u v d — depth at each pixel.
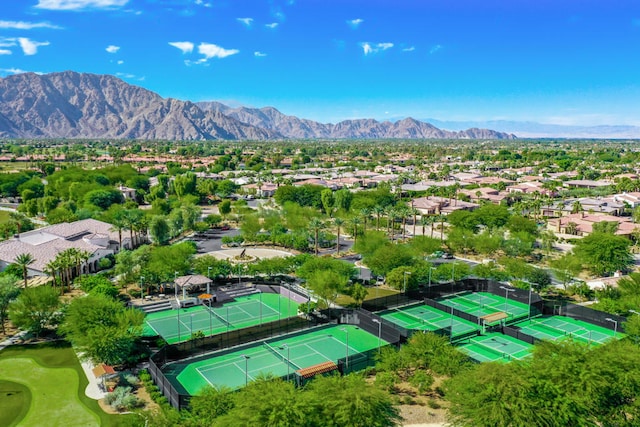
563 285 114.94
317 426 48.78
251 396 51.16
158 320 93.38
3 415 59.06
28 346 78.62
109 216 163.62
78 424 57.41
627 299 91.69
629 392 53.53
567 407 50.66
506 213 170.50
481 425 49.81
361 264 132.75
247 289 111.38
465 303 105.69
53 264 101.38
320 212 198.12
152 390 64.81
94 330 70.75
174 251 116.38
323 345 82.44
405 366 69.81
